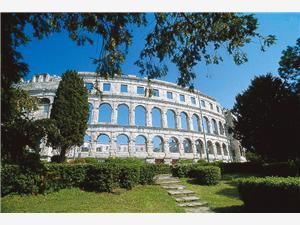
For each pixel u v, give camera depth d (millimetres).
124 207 12031
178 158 52250
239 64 9227
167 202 13750
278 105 25141
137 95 54688
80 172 15328
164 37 9562
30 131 12977
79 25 8898
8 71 8180
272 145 25172
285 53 27297
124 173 15688
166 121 55844
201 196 15703
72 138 30406
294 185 8812
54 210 10766
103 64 9680
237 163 28594
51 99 49531
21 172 13141
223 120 71500
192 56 9688
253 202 10922
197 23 9109
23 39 8430
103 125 49281
